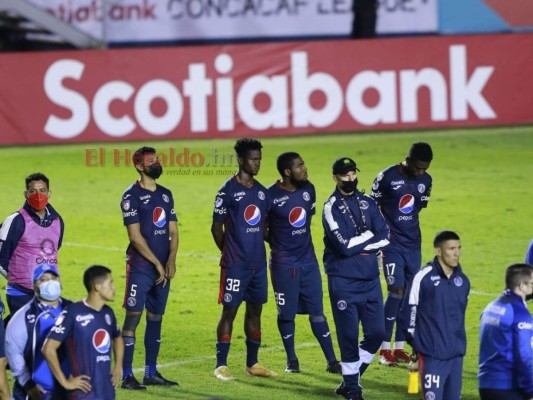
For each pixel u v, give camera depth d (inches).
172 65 3440.0
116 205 2871.6
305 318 1946.4
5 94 3427.7
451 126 3531.0
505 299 1229.7
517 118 3540.8
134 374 1628.9
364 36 3590.1
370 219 1494.8
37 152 3398.1
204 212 2792.8
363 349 1517.0
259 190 1582.2
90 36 3575.3
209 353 1733.5
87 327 1191.6
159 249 1557.6
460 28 3602.4
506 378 1226.0
